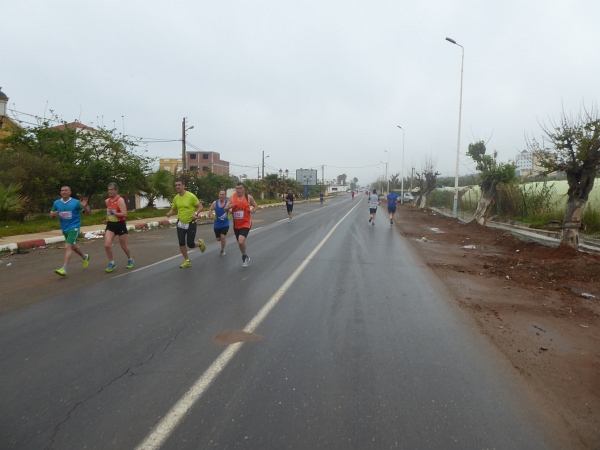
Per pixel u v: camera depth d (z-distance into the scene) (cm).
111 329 510
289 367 407
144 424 309
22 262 976
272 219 2442
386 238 1511
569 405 350
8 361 419
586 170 1009
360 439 294
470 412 333
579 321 580
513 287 769
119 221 848
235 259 1009
